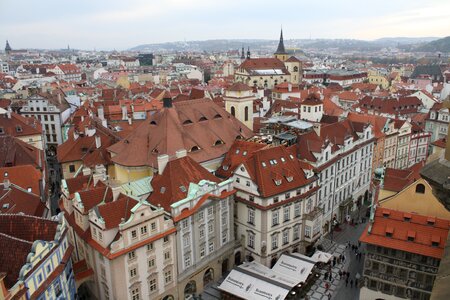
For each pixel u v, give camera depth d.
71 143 112.81
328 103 147.00
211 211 72.62
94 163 97.94
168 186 69.44
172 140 82.19
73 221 69.19
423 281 63.19
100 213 59.19
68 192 71.12
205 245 72.94
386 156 125.44
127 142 86.88
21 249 49.34
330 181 93.31
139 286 62.19
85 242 64.19
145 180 73.12
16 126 124.00
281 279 70.19
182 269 69.06
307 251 86.44
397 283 65.31
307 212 84.38
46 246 50.75
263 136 98.94
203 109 94.06
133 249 59.38
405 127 130.75
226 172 84.88
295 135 94.12
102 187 68.00
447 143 27.84
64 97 189.88
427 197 65.50
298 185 80.06
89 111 150.00
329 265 80.62
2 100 172.38
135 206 59.25
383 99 170.50
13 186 74.31
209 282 76.50
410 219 65.00
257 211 76.38
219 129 93.00
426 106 194.12
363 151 109.06
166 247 65.00
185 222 67.56
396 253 64.12
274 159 81.12
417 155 141.38
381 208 68.00
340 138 98.69
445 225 62.78
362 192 114.31
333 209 97.56
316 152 87.75
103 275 61.44
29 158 98.31
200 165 77.12
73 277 60.25
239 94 104.56
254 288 67.75
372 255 66.38
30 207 72.50
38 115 161.88
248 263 76.44
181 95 170.50
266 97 180.75
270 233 77.44
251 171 77.38
